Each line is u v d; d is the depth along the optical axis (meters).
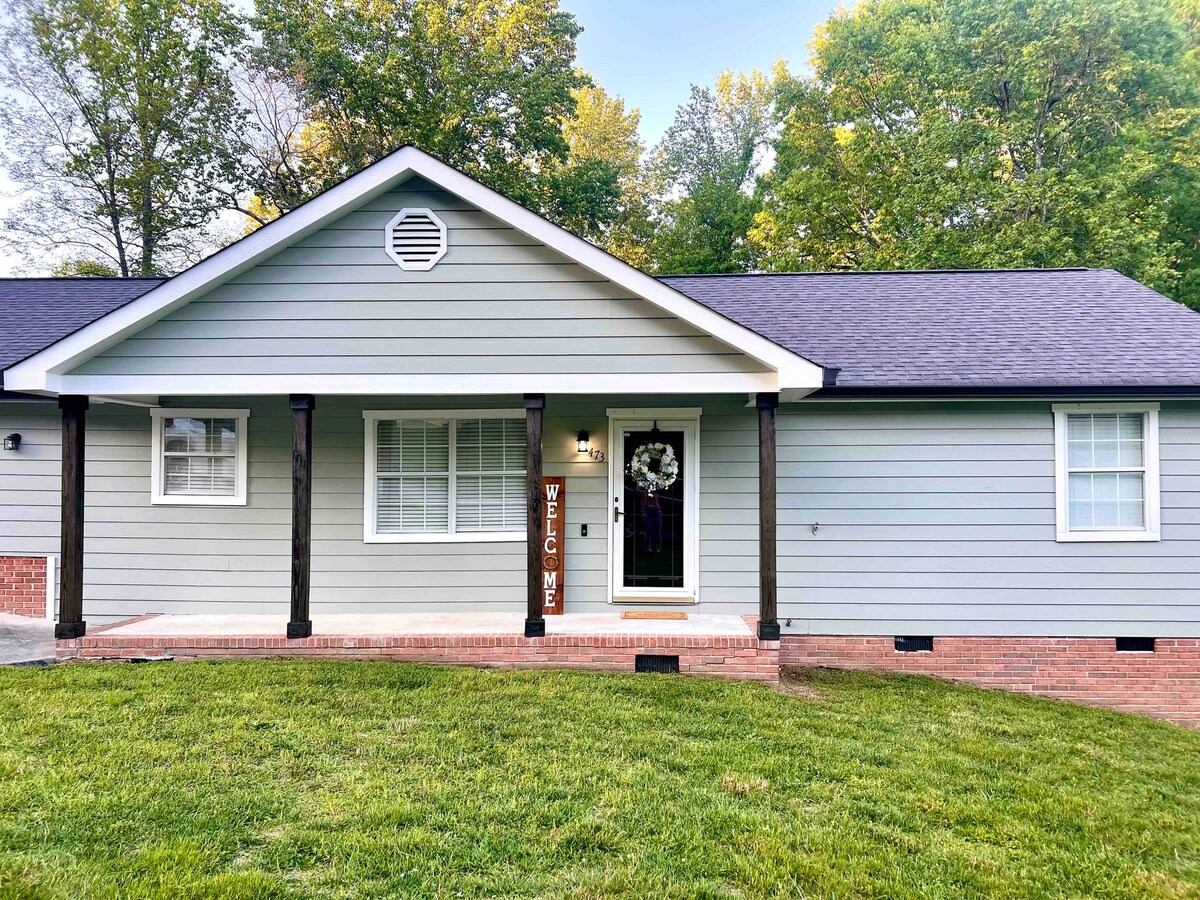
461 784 4.10
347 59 22.14
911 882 3.30
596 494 8.13
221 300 6.77
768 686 6.46
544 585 7.96
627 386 6.76
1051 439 7.84
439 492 8.23
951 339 8.55
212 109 22.94
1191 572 7.69
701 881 3.22
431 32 23.83
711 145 33.19
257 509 8.19
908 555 7.96
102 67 21.48
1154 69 19.70
